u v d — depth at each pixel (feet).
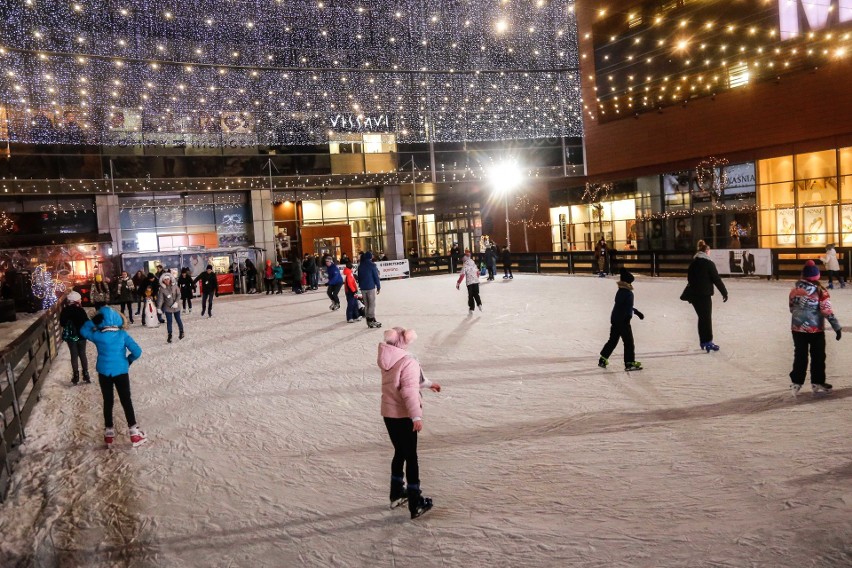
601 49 135.54
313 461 23.38
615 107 134.10
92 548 17.56
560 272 114.52
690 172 120.88
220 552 16.85
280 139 132.36
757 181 109.60
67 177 116.26
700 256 36.55
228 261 117.91
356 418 28.58
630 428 24.08
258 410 31.07
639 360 35.76
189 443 26.61
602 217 141.69
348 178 136.87
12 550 17.81
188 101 125.29
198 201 130.00
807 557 14.29
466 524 17.35
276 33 130.00
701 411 25.49
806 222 102.53
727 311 52.75
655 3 122.93
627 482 19.17
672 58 120.98
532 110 143.02
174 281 56.39
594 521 16.88
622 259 102.94
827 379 28.84
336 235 140.97
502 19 133.80
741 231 112.47
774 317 48.37
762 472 19.04
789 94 102.73
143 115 122.11
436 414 27.86
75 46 114.83
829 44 96.73
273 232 132.77
